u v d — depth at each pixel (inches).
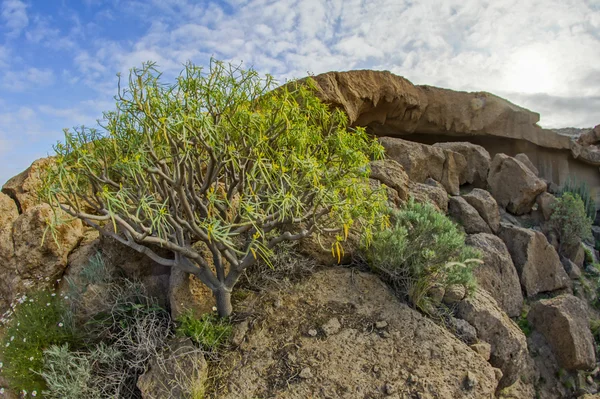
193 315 150.5
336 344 140.6
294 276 171.6
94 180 131.4
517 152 458.9
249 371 132.6
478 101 415.2
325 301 159.2
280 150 136.3
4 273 183.2
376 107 353.4
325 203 138.7
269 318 150.7
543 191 322.7
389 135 406.0
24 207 215.5
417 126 402.9
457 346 143.7
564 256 288.2
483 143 454.3
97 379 131.0
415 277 169.3
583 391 182.9
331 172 146.3
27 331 147.5
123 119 132.5
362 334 145.1
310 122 168.1
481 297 179.0
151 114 119.3
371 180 235.8
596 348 207.6
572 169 469.1
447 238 168.2
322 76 293.3
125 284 159.0
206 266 145.6
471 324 163.8
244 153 137.2
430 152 305.6
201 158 154.9
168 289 161.5
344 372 131.0
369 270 180.4
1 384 150.7
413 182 279.1
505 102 436.1
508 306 214.7
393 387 126.1
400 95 353.4
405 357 137.3
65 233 186.1
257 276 168.6
